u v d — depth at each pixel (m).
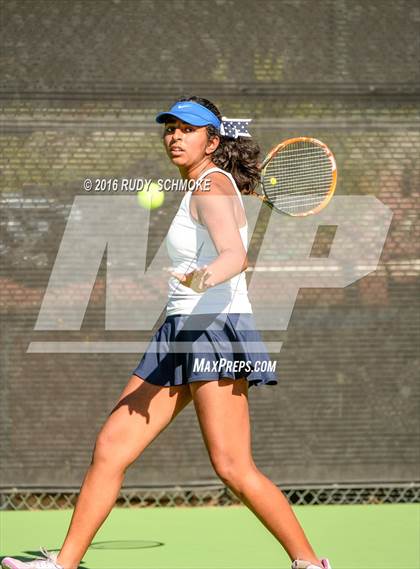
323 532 12.00
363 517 12.88
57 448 13.18
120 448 8.12
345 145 13.21
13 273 12.98
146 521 12.82
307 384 13.36
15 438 13.15
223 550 11.11
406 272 13.33
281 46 13.12
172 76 13.01
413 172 13.26
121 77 12.99
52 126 12.95
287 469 13.39
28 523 12.66
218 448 8.00
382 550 11.02
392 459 13.49
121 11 12.99
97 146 12.99
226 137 8.59
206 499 13.98
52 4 12.95
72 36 12.95
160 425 8.22
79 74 12.95
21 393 13.11
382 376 13.43
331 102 13.19
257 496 8.00
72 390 13.15
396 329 13.38
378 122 13.23
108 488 8.10
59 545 11.33
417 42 13.30
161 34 13.00
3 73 12.90
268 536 11.88
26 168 12.93
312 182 11.41
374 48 13.25
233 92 13.05
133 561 10.58
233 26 13.05
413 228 13.31
